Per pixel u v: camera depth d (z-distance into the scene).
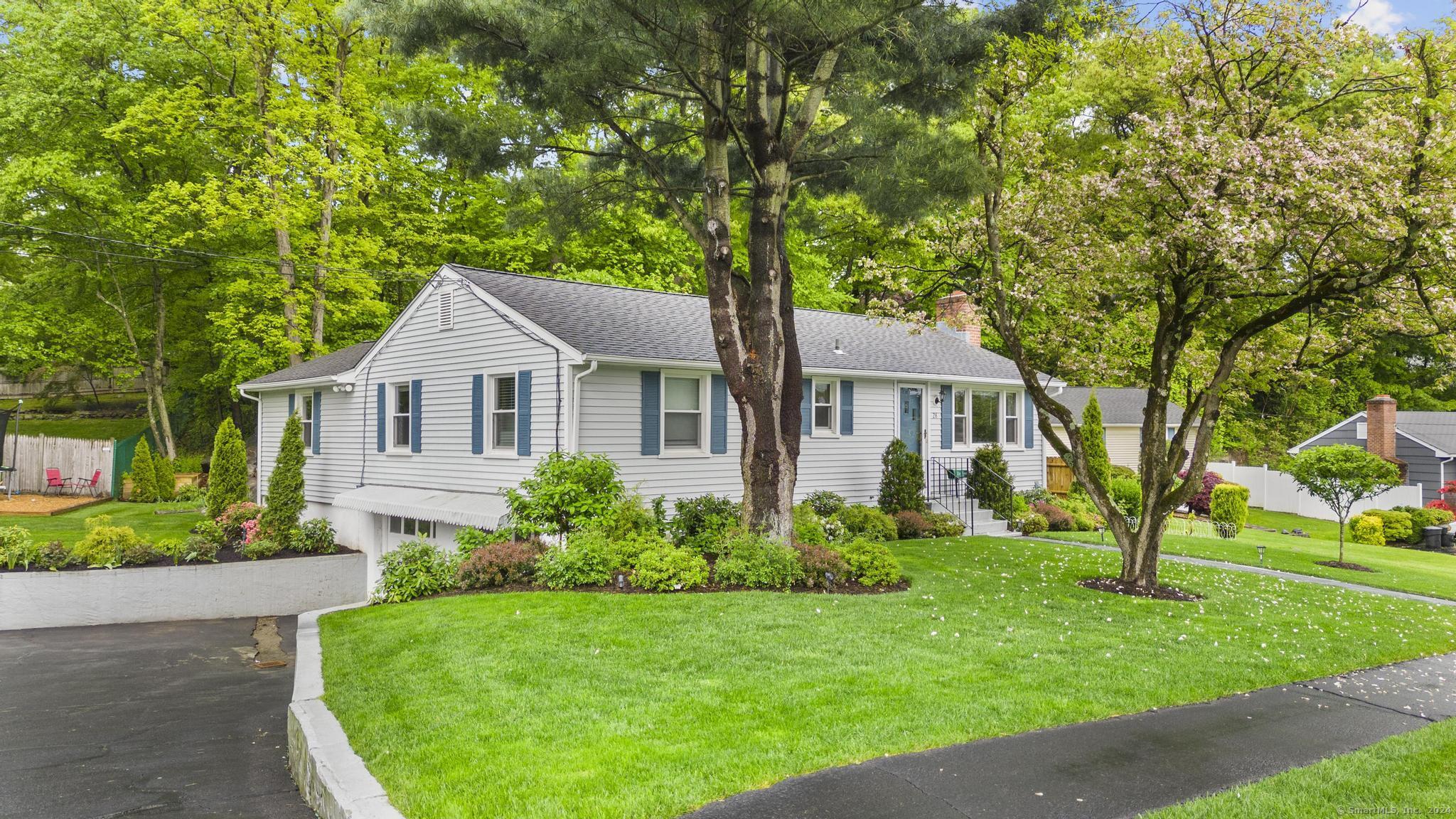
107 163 25.72
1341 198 9.34
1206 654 8.20
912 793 4.89
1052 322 13.89
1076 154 13.18
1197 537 20.34
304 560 14.45
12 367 29.73
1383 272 9.81
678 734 5.76
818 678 7.06
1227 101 10.91
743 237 26.39
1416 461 29.89
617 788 4.89
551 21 10.00
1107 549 16.44
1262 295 11.19
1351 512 29.02
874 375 18.53
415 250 27.88
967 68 11.67
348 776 5.12
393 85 26.00
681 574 10.88
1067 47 12.25
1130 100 12.50
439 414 16.89
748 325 12.23
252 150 24.17
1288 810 4.72
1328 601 11.87
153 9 21.48
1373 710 6.74
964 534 18.62
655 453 15.16
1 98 23.75
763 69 12.05
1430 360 39.38
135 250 25.75
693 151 15.11
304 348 23.97
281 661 9.95
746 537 11.58
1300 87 12.69
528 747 5.55
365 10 10.78
